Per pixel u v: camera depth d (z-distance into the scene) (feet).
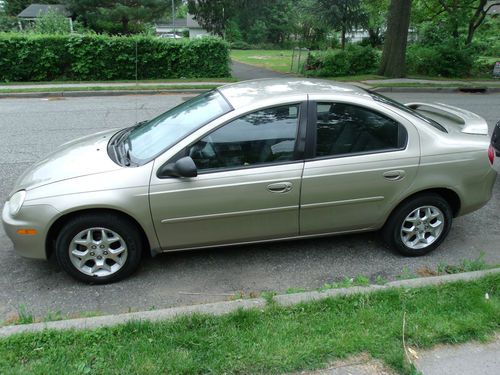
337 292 10.36
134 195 11.37
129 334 8.95
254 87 13.52
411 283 10.77
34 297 11.62
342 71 59.72
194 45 53.88
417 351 8.69
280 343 8.71
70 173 11.73
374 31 88.99
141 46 52.75
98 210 11.54
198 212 11.79
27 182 12.07
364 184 12.40
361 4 80.07
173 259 13.42
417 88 49.80
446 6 66.49
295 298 10.13
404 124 12.62
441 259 13.52
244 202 11.91
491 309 9.73
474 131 13.64
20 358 8.35
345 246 14.19
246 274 12.69
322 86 13.39
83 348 8.58
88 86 47.26
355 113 12.43
